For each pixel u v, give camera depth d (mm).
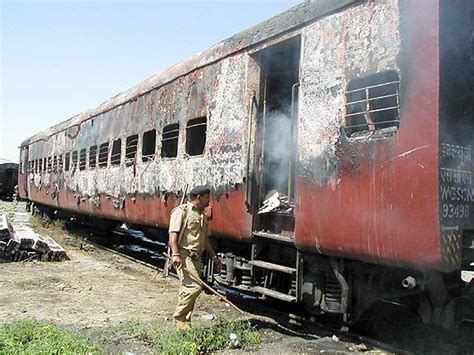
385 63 4684
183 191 8055
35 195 20828
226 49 7234
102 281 8711
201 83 7871
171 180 8508
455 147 4379
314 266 5656
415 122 4371
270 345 5328
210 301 7348
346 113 5047
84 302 7117
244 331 5551
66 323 5992
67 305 6898
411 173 4371
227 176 6871
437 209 4156
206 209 7312
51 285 8195
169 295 7738
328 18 5410
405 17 4547
